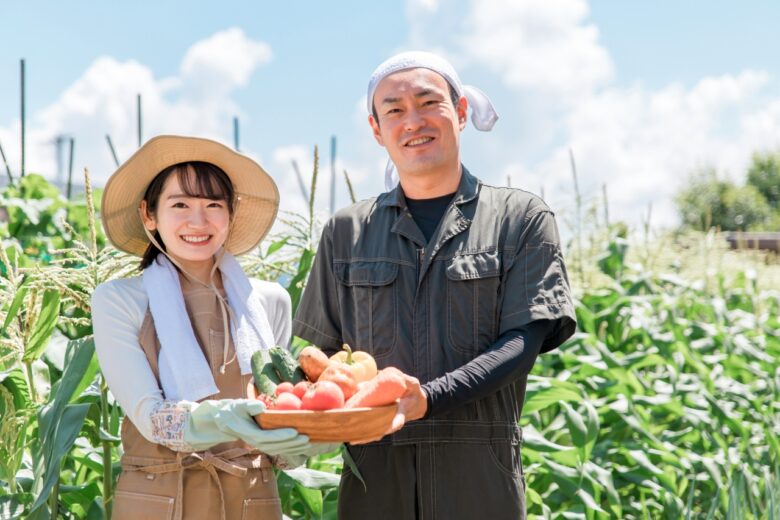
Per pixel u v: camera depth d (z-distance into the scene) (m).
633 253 6.92
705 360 5.71
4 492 2.99
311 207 3.63
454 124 2.90
